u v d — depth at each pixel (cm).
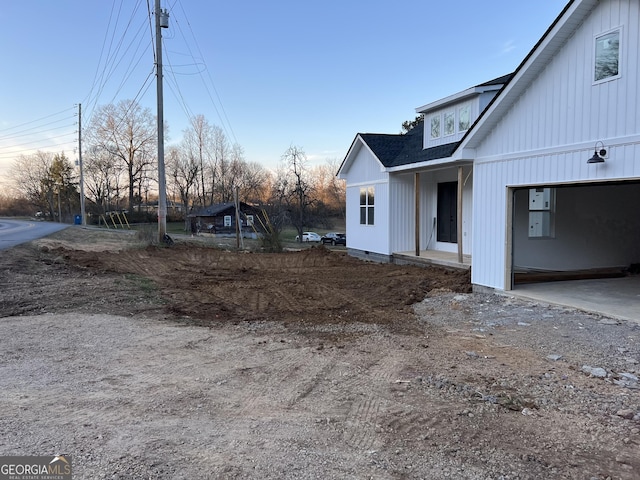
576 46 693
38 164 6756
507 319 684
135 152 5484
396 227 1436
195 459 283
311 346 558
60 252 1412
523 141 797
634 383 426
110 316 691
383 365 484
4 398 379
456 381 434
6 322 639
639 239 1107
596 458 294
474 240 926
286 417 355
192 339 583
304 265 1430
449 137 1255
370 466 280
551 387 418
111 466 271
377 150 1479
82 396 388
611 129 639
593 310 683
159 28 1842
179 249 1775
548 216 1029
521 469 279
